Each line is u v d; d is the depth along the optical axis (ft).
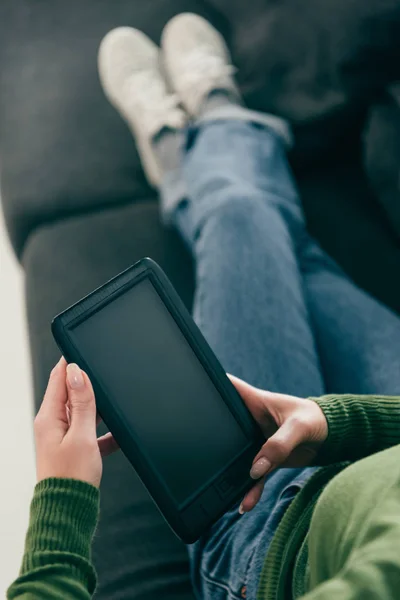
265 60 4.10
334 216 3.82
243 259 2.89
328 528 1.61
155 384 2.06
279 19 4.05
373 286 3.57
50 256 3.76
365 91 3.80
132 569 2.68
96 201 3.99
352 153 4.09
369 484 1.60
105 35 4.46
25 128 4.23
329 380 2.96
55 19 4.53
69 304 3.56
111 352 2.02
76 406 1.77
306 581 1.82
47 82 4.34
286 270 2.91
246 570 2.17
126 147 4.13
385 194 3.65
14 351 4.89
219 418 2.12
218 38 4.39
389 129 3.63
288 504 2.20
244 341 2.70
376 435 2.20
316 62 3.89
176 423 2.05
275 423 2.23
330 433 2.10
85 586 1.57
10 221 4.05
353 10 3.74
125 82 4.20
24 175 4.07
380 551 1.28
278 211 3.26
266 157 3.62
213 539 2.36
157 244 3.76
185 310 2.15
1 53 4.51
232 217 3.01
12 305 5.07
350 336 3.02
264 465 2.03
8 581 4.02
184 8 4.56
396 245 3.70
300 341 2.72
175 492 2.00
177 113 4.02
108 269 3.68
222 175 3.31
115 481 2.95
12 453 4.47
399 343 2.95
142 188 4.03
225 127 3.70
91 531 1.66
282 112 4.01
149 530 2.80
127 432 1.95
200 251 3.02
